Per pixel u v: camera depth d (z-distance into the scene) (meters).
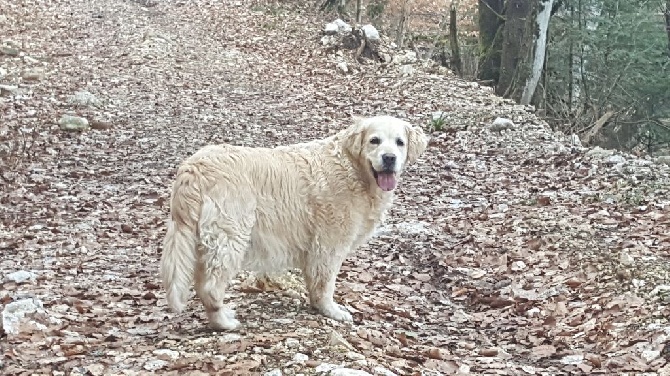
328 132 8.48
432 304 4.56
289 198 3.74
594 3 13.21
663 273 4.41
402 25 13.81
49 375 3.30
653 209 5.48
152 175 6.41
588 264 4.70
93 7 14.88
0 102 8.35
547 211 5.69
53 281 4.30
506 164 7.30
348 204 3.83
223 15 14.55
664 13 12.39
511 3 11.70
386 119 3.91
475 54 13.40
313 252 3.83
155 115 8.69
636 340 3.89
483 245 5.27
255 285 4.23
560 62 13.70
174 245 3.55
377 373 3.38
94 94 9.29
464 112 9.26
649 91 12.20
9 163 6.32
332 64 11.77
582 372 3.73
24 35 12.09
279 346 3.50
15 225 5.13
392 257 5.08
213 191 3.59
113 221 5.35
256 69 11.44
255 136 8.09
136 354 3.45
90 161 6.72
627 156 7.14
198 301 4.12
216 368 3.33
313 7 15.46
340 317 3.92
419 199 6.25
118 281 4.38
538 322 4.29
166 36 12.84
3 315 3.68
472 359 3.86
